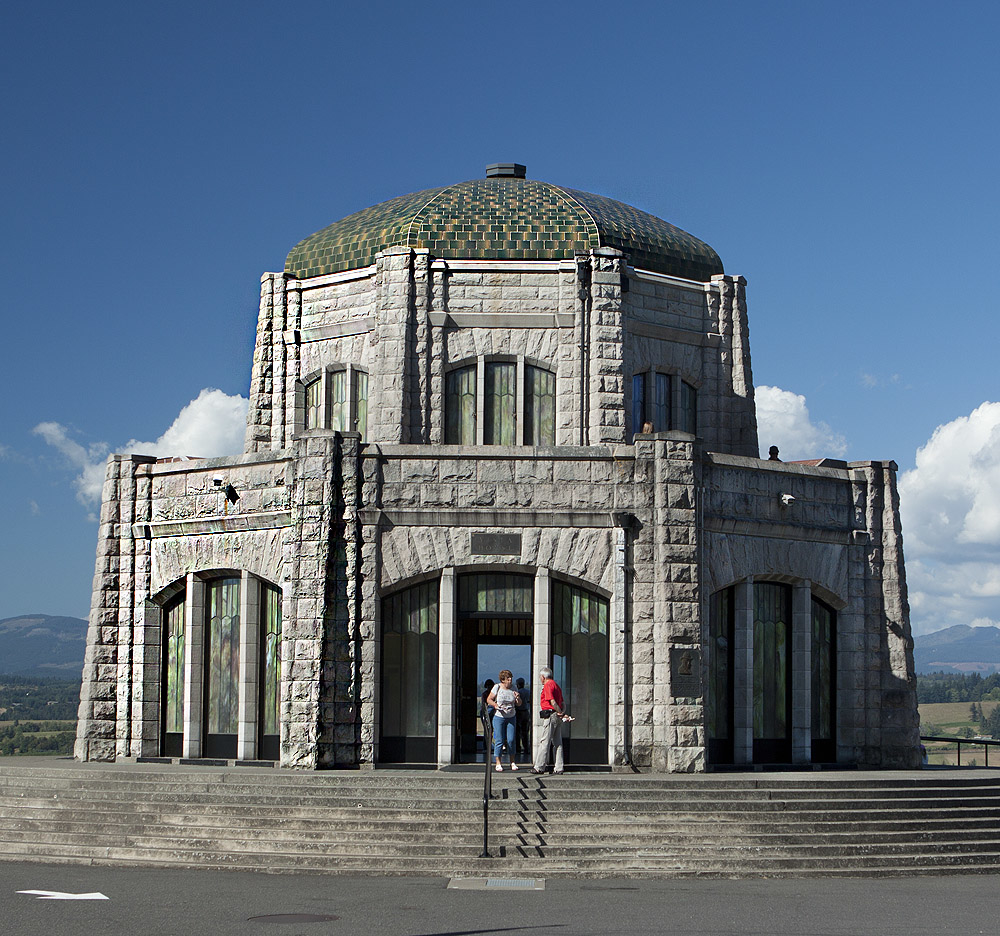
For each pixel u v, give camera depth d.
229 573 34.16
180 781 27.39
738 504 33.09
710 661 32.81
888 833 25.53
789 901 20.77
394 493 31.62
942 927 18.47
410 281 37.66
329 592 31.11
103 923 18.02
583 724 31.58
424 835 24.56
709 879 23.30
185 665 34.41
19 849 25.34
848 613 35.47
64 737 165.88
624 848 24.12
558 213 38.75
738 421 40.12
